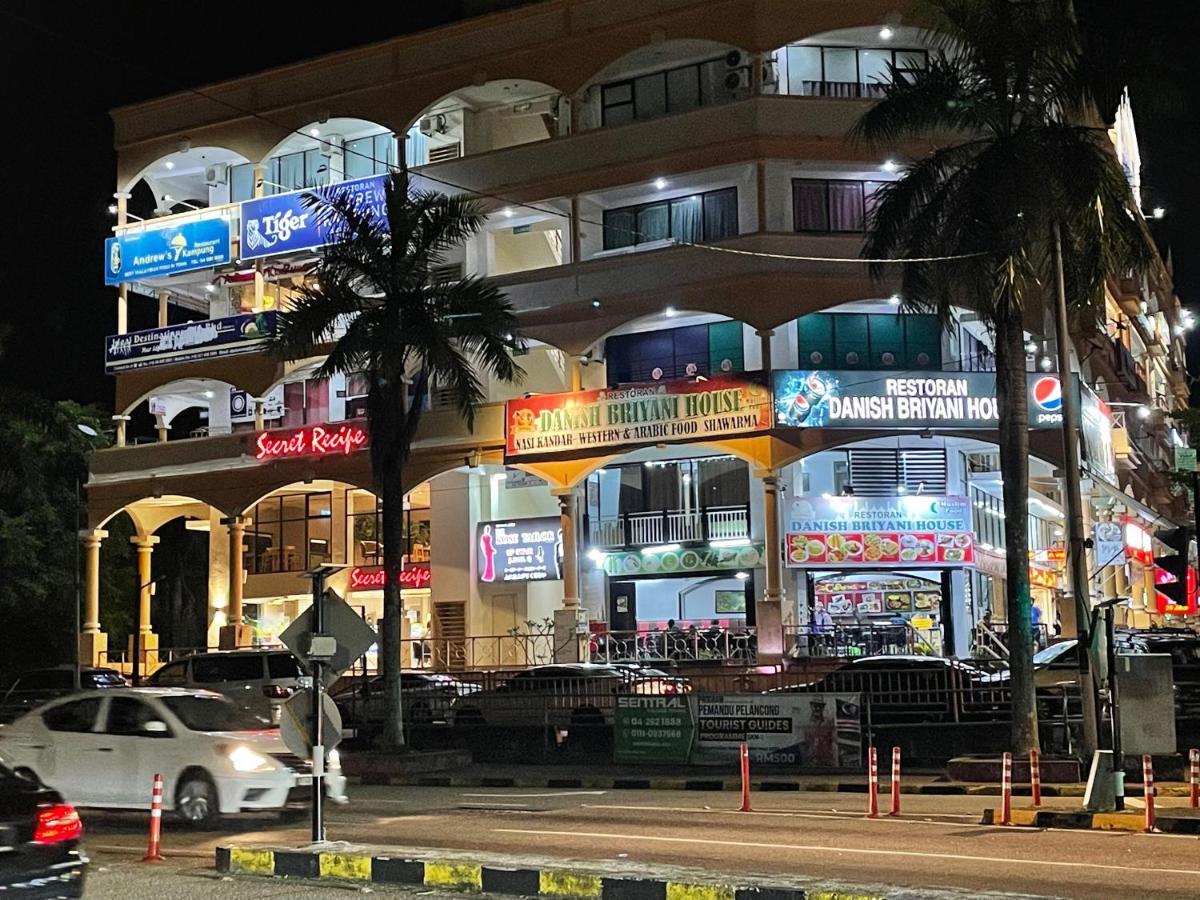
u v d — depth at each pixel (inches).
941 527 1336.1
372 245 997.8
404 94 1512.1
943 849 534.9
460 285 1016.9
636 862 508.7
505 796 828.0
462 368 1018.1
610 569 1438.2
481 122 1569.9
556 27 1433.3
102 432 1959.9
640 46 1386.6
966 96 816.3
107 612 1893.5
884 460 1373.0
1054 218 797.2
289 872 492.4
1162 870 473.1
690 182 1370.6
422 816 700.0
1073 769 763.4
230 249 1589.6
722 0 1346.0
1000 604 1499.8
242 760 634.2
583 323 1382.9
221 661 1085.8
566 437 1355.8
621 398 1330.0
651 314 1352.1
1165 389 2564.0
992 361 1403.8
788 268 1300.4
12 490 1497.3
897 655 1143.6
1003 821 623.2
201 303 1788.9
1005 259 786.2
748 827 623.5
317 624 534.0
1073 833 587.5
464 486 1555.1
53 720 677.9
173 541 1937.7
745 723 916.0
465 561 1542.8
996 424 1259.8
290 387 1651.1
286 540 1766.7
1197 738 841.5
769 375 1263.5
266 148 1594.5
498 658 1493.6
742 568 1373.0
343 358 991.0
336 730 541.3
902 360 1370.6
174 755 641.0
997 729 891.4
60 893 376.5
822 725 889.5
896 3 1321.4
